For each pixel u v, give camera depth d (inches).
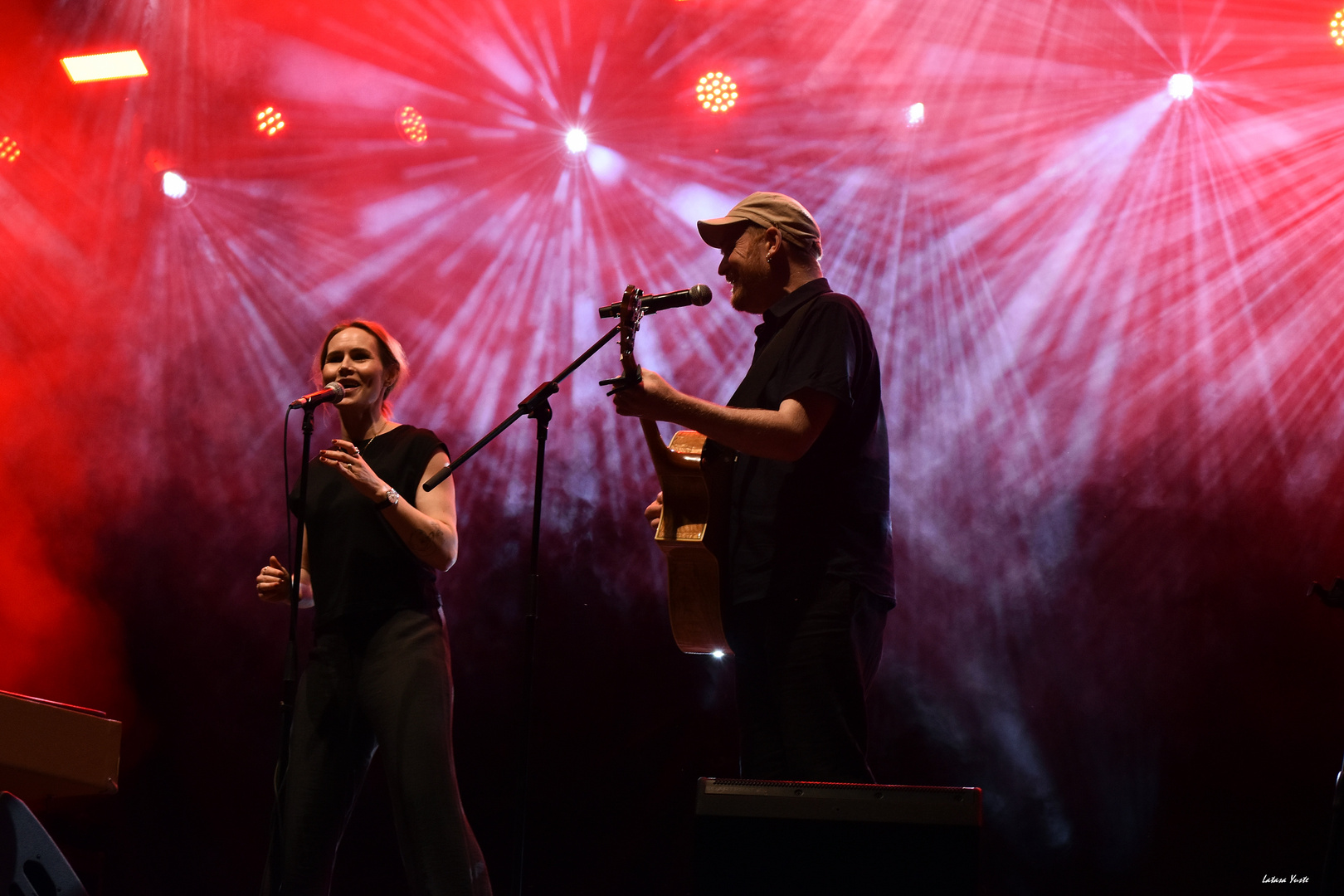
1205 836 222.2
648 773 243.3
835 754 91.3
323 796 107.7
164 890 243.4
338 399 117.8
